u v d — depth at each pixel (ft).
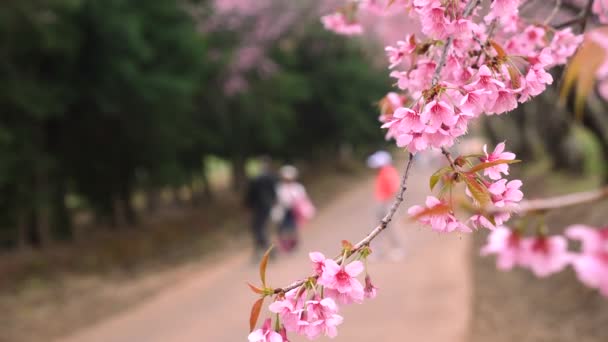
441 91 3.48
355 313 22.44
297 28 61.57
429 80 4.35
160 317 26.17
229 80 56.54
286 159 93.45
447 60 4.27
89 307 28.91
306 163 114.32
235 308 25.73
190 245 47.29
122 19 37.58
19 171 37.78
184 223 60.03
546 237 2.79
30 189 40.65
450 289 24.30
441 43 4.27
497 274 27.04
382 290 25.23
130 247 46.75
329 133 98.32
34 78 37.45
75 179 50.11
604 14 5.19
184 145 51.47
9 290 32.22
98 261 41.19
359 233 42.60
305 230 49.06
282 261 33.88
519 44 5.13
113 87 39.63
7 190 39.40
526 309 22.33
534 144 64.59
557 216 27.43
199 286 31.55
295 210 35.76
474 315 21.01
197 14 49.60
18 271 37.29
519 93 3.71
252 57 58.03
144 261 41.91
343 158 132.77
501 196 3.21
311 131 94.17
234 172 76.95
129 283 34.40
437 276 26.63
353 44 79.61
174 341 22.43
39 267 38.50
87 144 46.16
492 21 4.44
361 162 138.92
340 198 75.05
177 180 53.52
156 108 42.70
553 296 23.44
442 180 3.34
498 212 3.08
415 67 4.45
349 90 87.40
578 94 2.23
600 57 2.20
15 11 31.19
